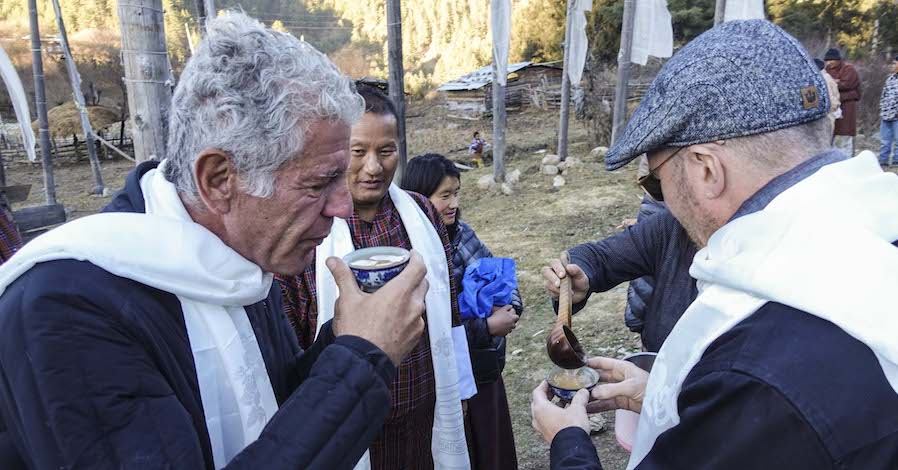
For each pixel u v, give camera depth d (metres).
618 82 10.64
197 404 1.00
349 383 0.96
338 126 0.97
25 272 0.90
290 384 1.27
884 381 0.80
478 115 25.39
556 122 21.36
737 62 0.95
